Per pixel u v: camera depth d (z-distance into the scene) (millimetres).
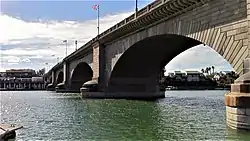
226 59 32781
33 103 70938
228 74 188500
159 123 33844
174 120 36312
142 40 56281
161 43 58969
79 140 24750
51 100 80188
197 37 38406
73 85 133250
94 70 83125
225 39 32844
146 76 78688
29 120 37875
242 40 30328
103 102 66000
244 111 23281
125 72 75375
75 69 123688
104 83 79125
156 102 66188
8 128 25703
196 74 194625
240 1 30688
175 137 25312
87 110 49406
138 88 78875
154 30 50969
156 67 76250
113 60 72438
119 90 77562
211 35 35312
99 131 28859
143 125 32406
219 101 70375
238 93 23938
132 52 65812
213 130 28250
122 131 28688
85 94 79438
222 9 33375
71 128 30875
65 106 58375
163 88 86812
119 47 68188
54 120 37500
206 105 58625
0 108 57219
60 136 26469
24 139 25109
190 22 39906
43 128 31016
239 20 30766
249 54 28125
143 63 73250
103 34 76188
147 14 48125
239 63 30609
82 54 101750
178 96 96438
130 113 44562
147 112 45812
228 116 24891
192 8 39062
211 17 35281
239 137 22984
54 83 193375
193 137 25141
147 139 24734
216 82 191125
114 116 40969
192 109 50250
